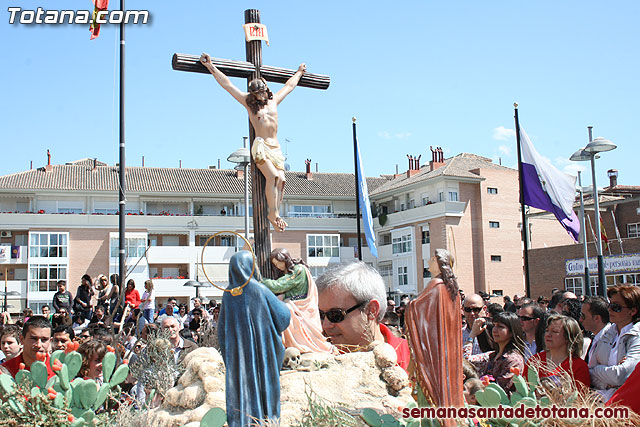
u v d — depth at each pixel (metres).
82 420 2.79
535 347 6.15
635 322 5.05
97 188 50.50
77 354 3.05
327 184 59.12
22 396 2.77
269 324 2.59
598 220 19.59
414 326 2.68
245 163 17.66
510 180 50.75
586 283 25.56
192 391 3.09
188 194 51.78
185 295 48.25
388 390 3.11
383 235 55.34
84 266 48.38
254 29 5.79
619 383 4.51
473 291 47.94
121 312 10.12
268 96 5.29
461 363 2.71
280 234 53.09
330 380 3.09
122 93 12.51
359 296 3.74
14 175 51.28
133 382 4.17
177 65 5.47
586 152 20.16
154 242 50.91
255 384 2.54
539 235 51.59
